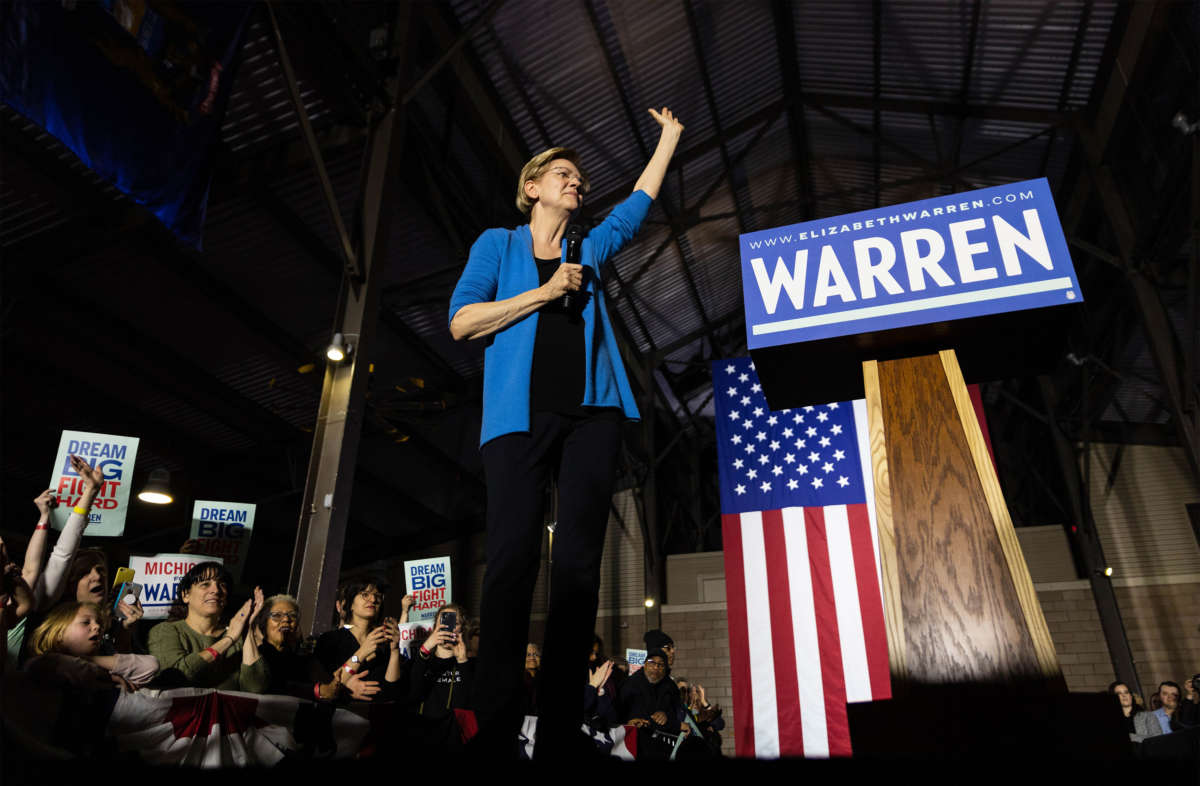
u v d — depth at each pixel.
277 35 6.26
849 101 12.75
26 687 1.70
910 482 1.17
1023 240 1.31
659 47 10.77
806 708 6.54
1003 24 10.56
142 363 10.91
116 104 4.77
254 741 2.07
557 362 1.34
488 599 1.18
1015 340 1.33
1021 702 0.93
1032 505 17.30
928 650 1.02
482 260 1.51
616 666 6.98
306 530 5.56
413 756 0.61
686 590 17.17
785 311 1.39
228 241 9.30
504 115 10.68
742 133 13.29
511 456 1.26
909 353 1.36
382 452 14.59
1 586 1.60
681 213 13.34
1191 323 9.09
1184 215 9.21
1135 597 14.84
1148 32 9.23
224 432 12.88
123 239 8.65
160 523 14.44
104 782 0.63
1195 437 9.12
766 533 7.28
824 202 15.95
